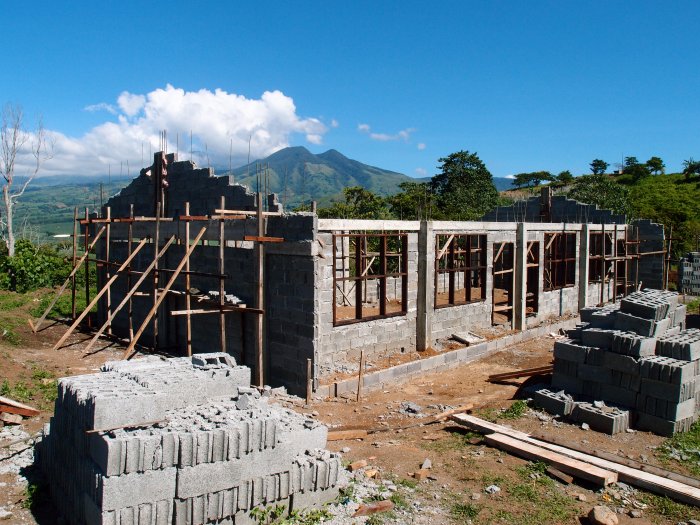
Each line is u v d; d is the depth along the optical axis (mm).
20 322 19172
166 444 6531
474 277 28438
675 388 10500
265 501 7273
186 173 17438
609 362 11469
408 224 16984
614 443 10305
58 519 7535
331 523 7465
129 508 6359
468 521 7727
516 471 9250
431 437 10953
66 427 7723
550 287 23344
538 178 87125
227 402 8078
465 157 54312
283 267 14180
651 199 57938
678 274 30938
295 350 14008
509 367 17094
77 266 19797
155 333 17078
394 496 8328
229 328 15688
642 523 7711
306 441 8141
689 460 9617
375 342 16391
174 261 17703
